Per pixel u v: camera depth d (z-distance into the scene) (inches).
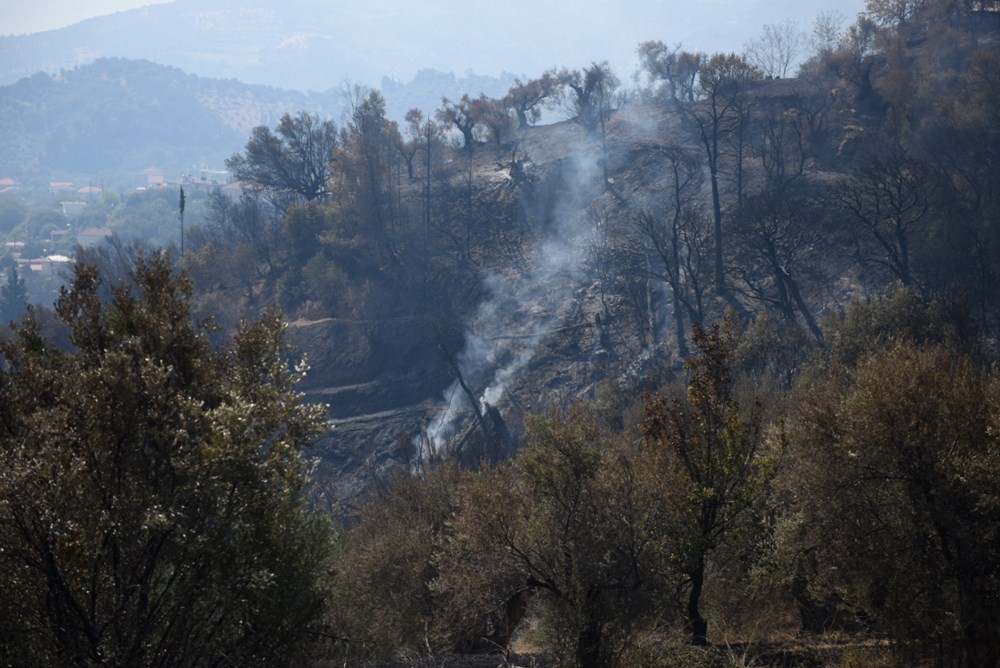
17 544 597.3
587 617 918.4
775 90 5206.7
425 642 1032.2
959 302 2207.2
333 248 4800.7
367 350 4133.9
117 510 613.0
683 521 964.0
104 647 600.1
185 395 678.5
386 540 1194.6
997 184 3228.3
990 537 788.0
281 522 667.4
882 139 4156.0
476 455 2527.1
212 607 633.0
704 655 904.3
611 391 2770.7
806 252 3444.9
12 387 647.1
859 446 855.7
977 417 832.3
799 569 959.0
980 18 5339.6
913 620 812.0
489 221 4874.5
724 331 1053.2
